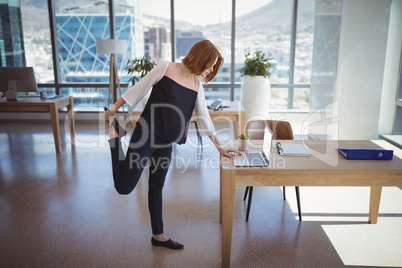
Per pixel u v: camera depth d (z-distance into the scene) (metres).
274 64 6.90
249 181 2.24
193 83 2.33
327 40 5.04
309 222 2.98
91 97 7.04
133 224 2.95
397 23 4.61
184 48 6.89
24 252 2.55
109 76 6.68
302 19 6.64
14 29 6.73
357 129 4.81
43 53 6.87
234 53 6.86
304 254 2.52
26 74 4.83
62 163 4.50
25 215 3.12
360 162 2.34
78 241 2.69
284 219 3.04
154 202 2.52
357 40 4.53
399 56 4.64
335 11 4.73
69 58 6.92
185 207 3.27
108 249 2.58
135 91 2.25
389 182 2.22
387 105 4.84
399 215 3.09
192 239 2.72
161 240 2.59
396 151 2.62
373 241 2.68
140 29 6.80
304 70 6.88
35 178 3.99
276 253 2.54
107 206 3.29
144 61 6.38
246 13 6.68
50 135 5.90
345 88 4.67
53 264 2.40
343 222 2.98
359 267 2.37
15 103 4.78
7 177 4.02
